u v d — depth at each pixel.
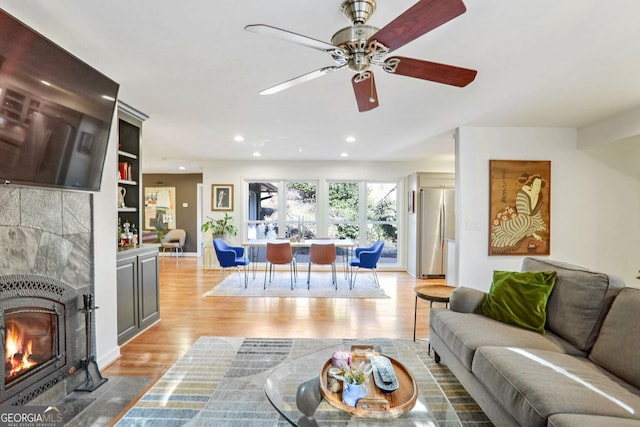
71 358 2.21
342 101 2.96
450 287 3.01
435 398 1.69
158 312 3.59
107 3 1.56
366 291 4.88
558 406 1.31
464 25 1.74
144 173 8.45
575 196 3.87
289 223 6.80
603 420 1.21
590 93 2.77
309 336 3.19
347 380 1.60
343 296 4.61
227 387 2.27
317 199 6.71
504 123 3.69
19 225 1.82
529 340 1.98
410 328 3.41
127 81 2.51
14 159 1.62
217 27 1.78
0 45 1.46
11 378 1.80
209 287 5.11
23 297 1.84
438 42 1.92
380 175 6.65
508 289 2.34
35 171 1.76
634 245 3.88
